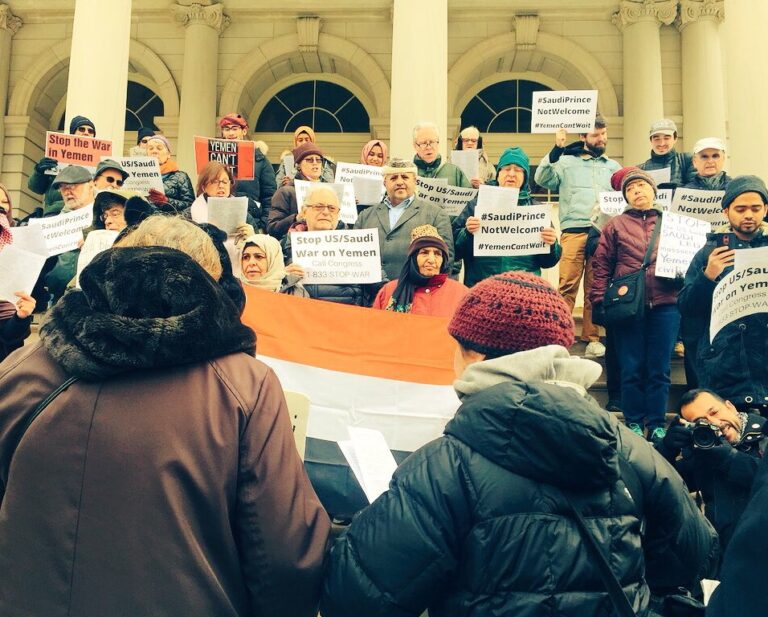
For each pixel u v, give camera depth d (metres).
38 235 5.21
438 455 1.85
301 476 1.97
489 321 1.98
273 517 1.87
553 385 1.80
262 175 7.80
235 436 1.89
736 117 7.66
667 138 7.33
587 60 12.64
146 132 8.10
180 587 1.77
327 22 13.03
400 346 3.88
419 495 1.81
